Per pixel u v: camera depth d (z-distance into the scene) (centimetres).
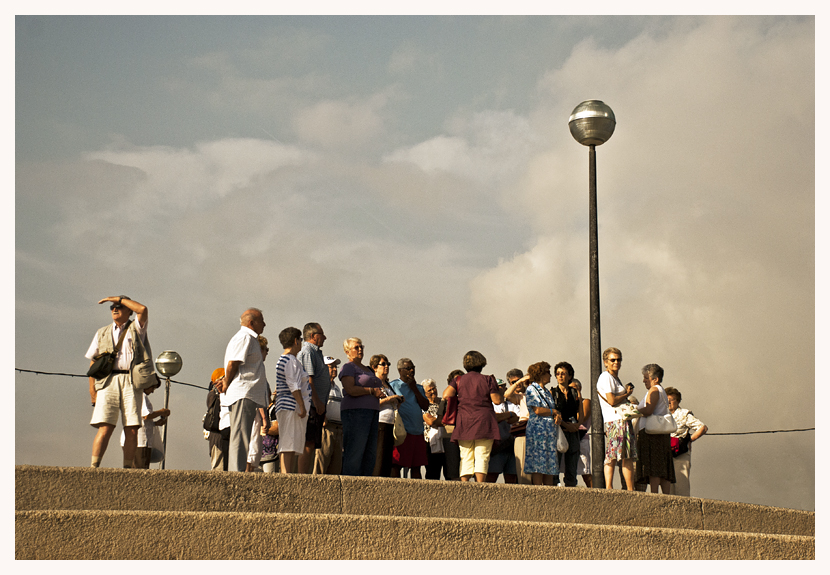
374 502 787
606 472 1001
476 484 824
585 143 1070
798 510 961
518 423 1077
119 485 723
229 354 855
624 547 784
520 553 749
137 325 859
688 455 1112
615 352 1024
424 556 720
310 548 693
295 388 861
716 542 817
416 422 1059
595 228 1045
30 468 706
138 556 659
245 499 753
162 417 1071
